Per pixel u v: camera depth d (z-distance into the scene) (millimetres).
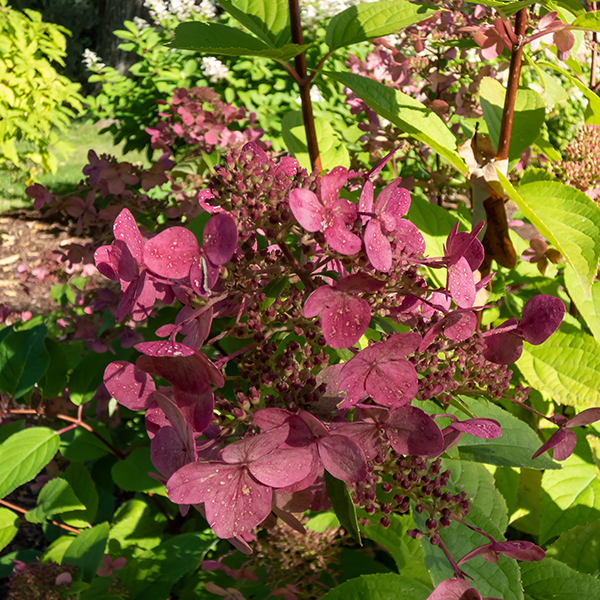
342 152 443
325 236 217
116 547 517
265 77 1444
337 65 1374
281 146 1339
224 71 1376
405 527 346
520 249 529
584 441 433
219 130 646
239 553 446
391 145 546
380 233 228
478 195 377
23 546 743
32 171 2098
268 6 377
